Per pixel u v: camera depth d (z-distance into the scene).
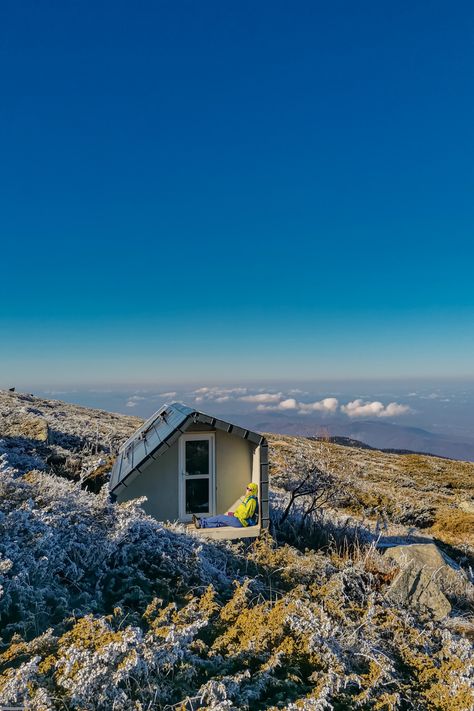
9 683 3.22
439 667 4.89
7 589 4.39
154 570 5.92
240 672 3.95
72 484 8.45
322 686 3.90
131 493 9.77
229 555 7.26
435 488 22.36
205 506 9.99
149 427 12.30
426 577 7.09
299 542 9.96
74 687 3.31
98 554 5.77
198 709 3.35
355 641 4.87
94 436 18.64
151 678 3.67
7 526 5.50
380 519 13.41
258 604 5.27
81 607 4.77
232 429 9.30
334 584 6.20
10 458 12.19
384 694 4.01
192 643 4.14
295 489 11.68
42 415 22.56
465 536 14.12
